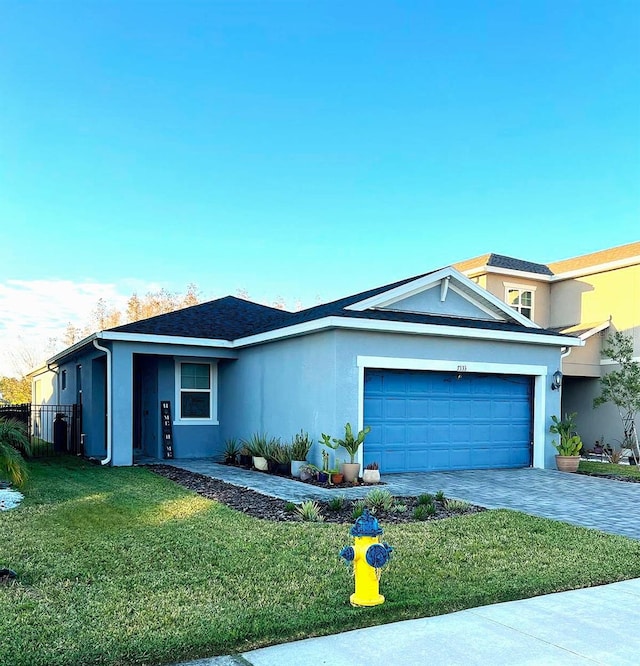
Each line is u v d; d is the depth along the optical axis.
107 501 8.67
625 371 18.17
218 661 3.73
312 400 12.02
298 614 4.39
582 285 21.30
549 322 22.48
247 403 14.67
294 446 11.76
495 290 21.36
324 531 6.91
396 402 12.45
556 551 6.35
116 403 13.53
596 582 5.43
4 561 5.60
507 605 4.81
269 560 5.74
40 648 3.78
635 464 16.47
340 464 11.16
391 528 7.20
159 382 15.24
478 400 13.50
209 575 5.28
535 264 23.08
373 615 4.45
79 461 14.22
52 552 5.92
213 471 12.35
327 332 11.64
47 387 25.12
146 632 4.03
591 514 8.58
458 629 4.28
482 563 5.85
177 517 7.59
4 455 9.30
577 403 20.94
